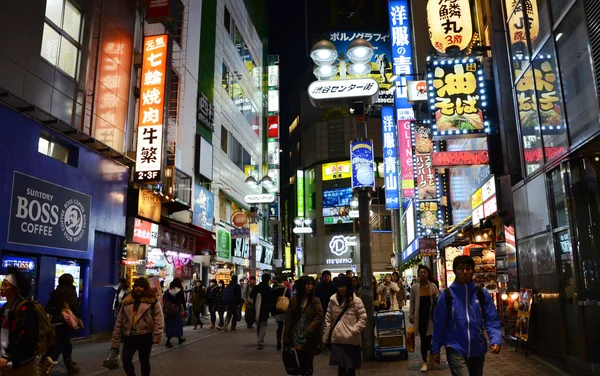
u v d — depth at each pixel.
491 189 12.74
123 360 6.41
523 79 10.60
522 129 10.80
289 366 6.54
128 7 16.84
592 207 8.13
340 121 61.25
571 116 8.21
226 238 28.98
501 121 12.34
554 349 8.98
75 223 13.09
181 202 20.05
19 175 11.07
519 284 11.17
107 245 15.09
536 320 9.89
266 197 27.20
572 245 8.15
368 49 10.07
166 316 12.78
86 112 14.09
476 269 15.42
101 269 14.71
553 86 8.89
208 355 11.25
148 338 6.52
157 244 18.41
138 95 17.19
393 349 9.84
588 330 7.88
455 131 12.55
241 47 37.06
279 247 47.00
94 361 10.06
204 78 27.50
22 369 4.57
